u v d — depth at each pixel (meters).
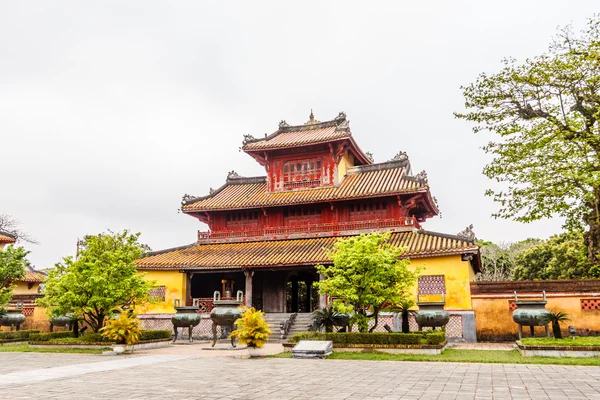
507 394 10.12
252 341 19.08
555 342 18.44
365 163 43.91
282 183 39.31
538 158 26.95
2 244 40.38
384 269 20.44
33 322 36.56
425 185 33.12
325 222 36.97
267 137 40.91
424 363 16.45
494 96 28.31
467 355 18.66
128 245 24.86
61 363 16.94
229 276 38.25
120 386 11.50
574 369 14.20
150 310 34.00
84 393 10.50
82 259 23.72
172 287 34.12
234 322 23.52
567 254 42.19
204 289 39.16
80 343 23.05
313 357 18.27
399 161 38.38
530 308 21.34
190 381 12.29
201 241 38.62
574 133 26.16
